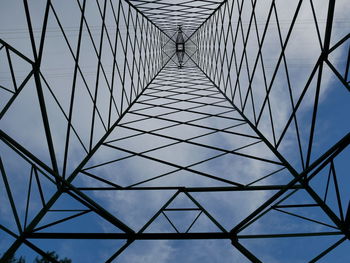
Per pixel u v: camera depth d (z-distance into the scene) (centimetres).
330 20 898
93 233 852
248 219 894
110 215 871
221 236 862
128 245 844
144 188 1126
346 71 857
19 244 799
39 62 984
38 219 871
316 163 836
